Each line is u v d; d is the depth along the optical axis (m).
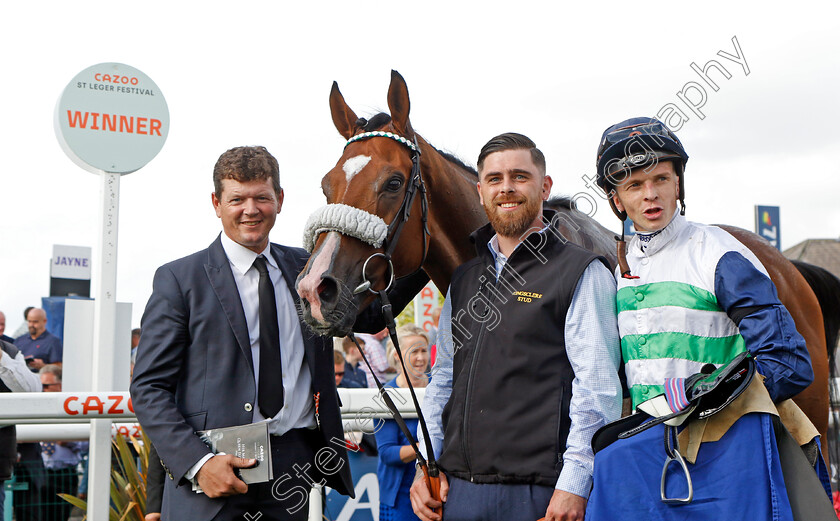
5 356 3.85
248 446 2.14
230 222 2.32
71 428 3.13
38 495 3.67
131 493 3.18
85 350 3.03
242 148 2.36
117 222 3.07
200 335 2.24
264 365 2.26
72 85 3.09
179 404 2.24
